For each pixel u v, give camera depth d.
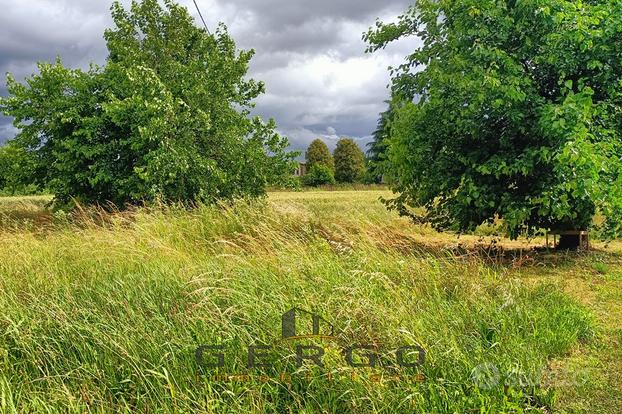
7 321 4.57
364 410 3.60
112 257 6.67
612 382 4.19
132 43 17.19
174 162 13.88
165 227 9.33
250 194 15.90
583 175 7.90
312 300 4.84
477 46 8.60
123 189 15.40
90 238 7.94
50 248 7.59
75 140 15.70
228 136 15.44
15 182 18.09
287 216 9.84
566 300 6.00
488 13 8.76
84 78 16.64
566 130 7.87
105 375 4.01
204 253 7.53
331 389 3.74
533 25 8.93
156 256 6.71
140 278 5.49
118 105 14.45
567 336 4.91
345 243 7.25
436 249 8.93
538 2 8.38
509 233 9.46
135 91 14.47
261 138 16.72
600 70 8.84
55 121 16.27
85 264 6.45
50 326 4.53
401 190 10.76
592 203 8.88
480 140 9.34
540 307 5.61
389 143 10.74
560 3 8.33
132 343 4.19
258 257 6.27
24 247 7.66
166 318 4.63
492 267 7.77
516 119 8.32
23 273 6.15
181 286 5.12
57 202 17.20
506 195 8.88
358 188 54.53
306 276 5.58
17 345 4.36
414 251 7.86
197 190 15.00
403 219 13.74
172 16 17.38
